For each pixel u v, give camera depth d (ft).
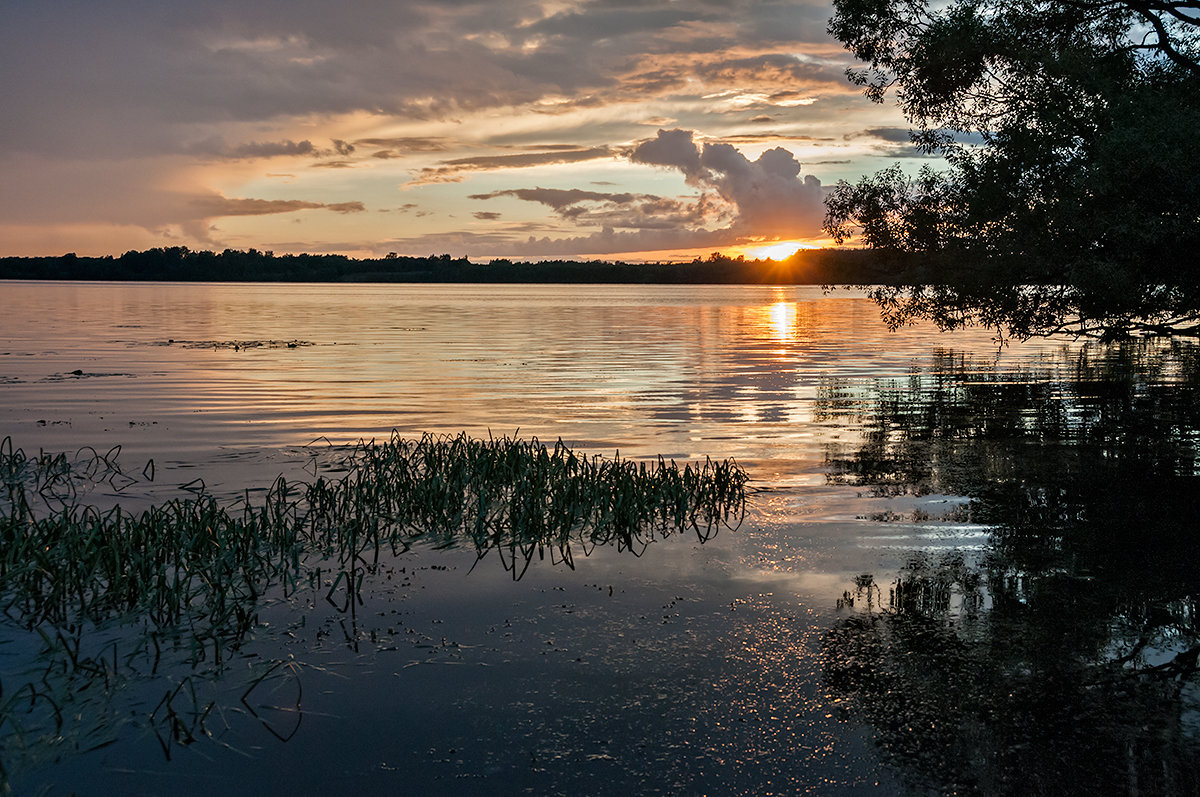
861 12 69.62
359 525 31.17
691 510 33.81
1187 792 15.14
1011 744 16.74
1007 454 45.68
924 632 21.99
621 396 68.95
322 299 368.48
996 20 64.64
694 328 168.25
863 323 186.29
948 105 70.49
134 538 27.02
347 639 21.62
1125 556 28.25
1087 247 59.72
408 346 121.70
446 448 42.42
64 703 18.28
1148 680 19.36
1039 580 25.91
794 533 30.94
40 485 37.65
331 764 16.05
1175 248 55.21
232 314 216.74
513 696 18.63
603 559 28.12
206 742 16.79
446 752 16.46
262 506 33.91
